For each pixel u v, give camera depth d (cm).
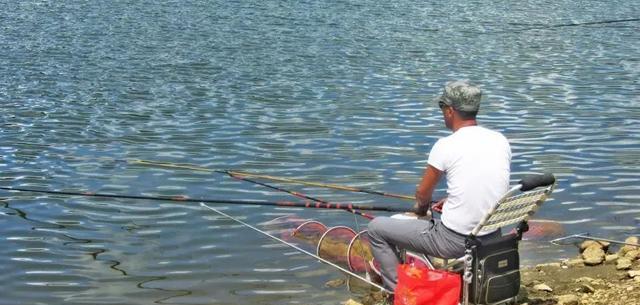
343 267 852
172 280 840
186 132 1480
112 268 872
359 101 1752
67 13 3178
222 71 2088
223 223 1001
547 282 786
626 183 1178
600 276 792
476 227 639
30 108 1648
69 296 803
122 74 2025
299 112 1639
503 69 2202
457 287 629
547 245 924
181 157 1323
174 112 1634
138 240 952
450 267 696
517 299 726
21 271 863
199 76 2017
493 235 655
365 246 830
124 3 3525
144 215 1034
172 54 2328
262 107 1684
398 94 1833
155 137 1445
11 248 925
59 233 973
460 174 646
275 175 1227
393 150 1362
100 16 3114
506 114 1655
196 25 2936
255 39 2639
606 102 1780
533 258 883
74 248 927
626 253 853
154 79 1970
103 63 2170
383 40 2686
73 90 1831
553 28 3047
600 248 875
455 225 652
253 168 1264
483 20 3266
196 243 939
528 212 664
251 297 795
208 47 2462
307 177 1216
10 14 3108
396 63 2258
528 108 1711
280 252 903
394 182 1190
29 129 1484
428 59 2338
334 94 1822
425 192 668
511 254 659
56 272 861
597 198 1105
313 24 3033
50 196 1107
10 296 805
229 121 1563
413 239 681
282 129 1502
